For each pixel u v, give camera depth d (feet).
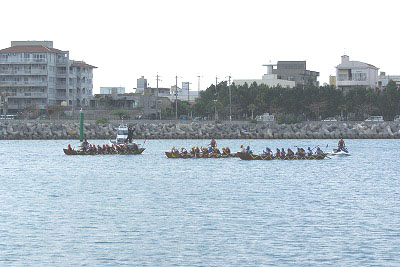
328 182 390.01
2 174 433.89
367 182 392.06
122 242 232.32
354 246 226.58
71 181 394.52
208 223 261.44
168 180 398.42
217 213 282.36
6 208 294.87
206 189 357.20
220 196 331.16
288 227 253.85
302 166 485.56
